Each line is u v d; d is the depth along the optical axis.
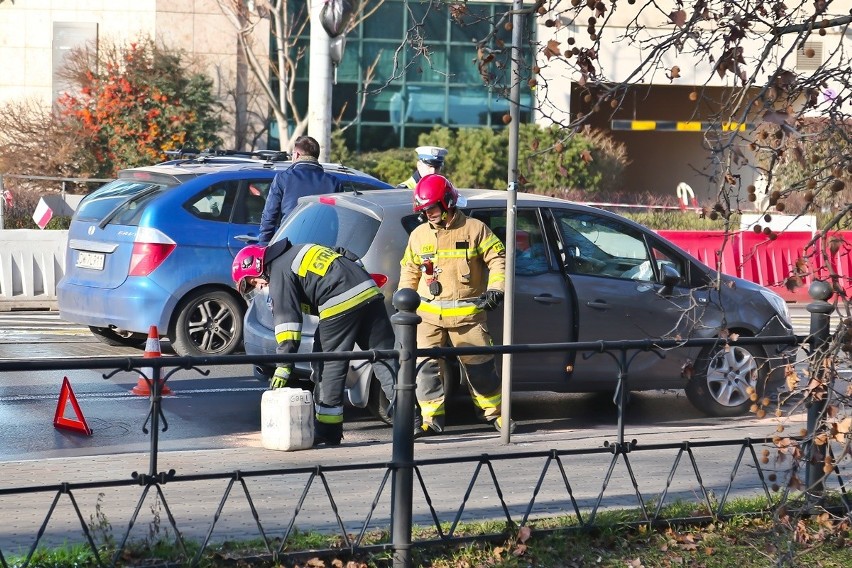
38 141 53.38
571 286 18.31
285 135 58.47
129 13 60.88
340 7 31.30
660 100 70.38
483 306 16.42
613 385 18.67
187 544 10.62
